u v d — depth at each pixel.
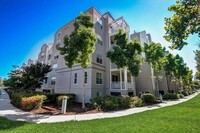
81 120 7.23
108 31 20.38
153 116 7.96
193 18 7.54
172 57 25.05
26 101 10.34
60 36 24.56
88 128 5.63
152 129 5.40
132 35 26.52
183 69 28.77
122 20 21.02
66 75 18.97
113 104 11.03
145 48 19.75
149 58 19.28
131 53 14.19
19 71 21.58
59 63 20.86
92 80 16.14
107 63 19.44
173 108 11.08
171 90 32.56
